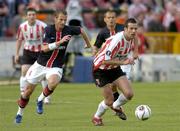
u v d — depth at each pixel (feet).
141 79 242.78
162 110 148.36
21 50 237.25
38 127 119.14
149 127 118.62
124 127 118.62
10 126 120.78
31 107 154.61
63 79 231.71
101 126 120.57
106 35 138.82
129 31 117.50
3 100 170.40
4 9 255.91
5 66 241.35
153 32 264.93
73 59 231.71
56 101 168.76
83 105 159.12
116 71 121.49
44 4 258.16
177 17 272.10
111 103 121.29
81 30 128.26
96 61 121.19
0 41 241.35
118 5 285.02
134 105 159.12
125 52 120.26
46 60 127.13
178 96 182.39
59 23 125.49
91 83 227.61
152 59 244.63
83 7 274.98
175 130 114.21
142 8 273.54
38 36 166.40
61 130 114.32
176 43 260.21
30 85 125.29
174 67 248.73
